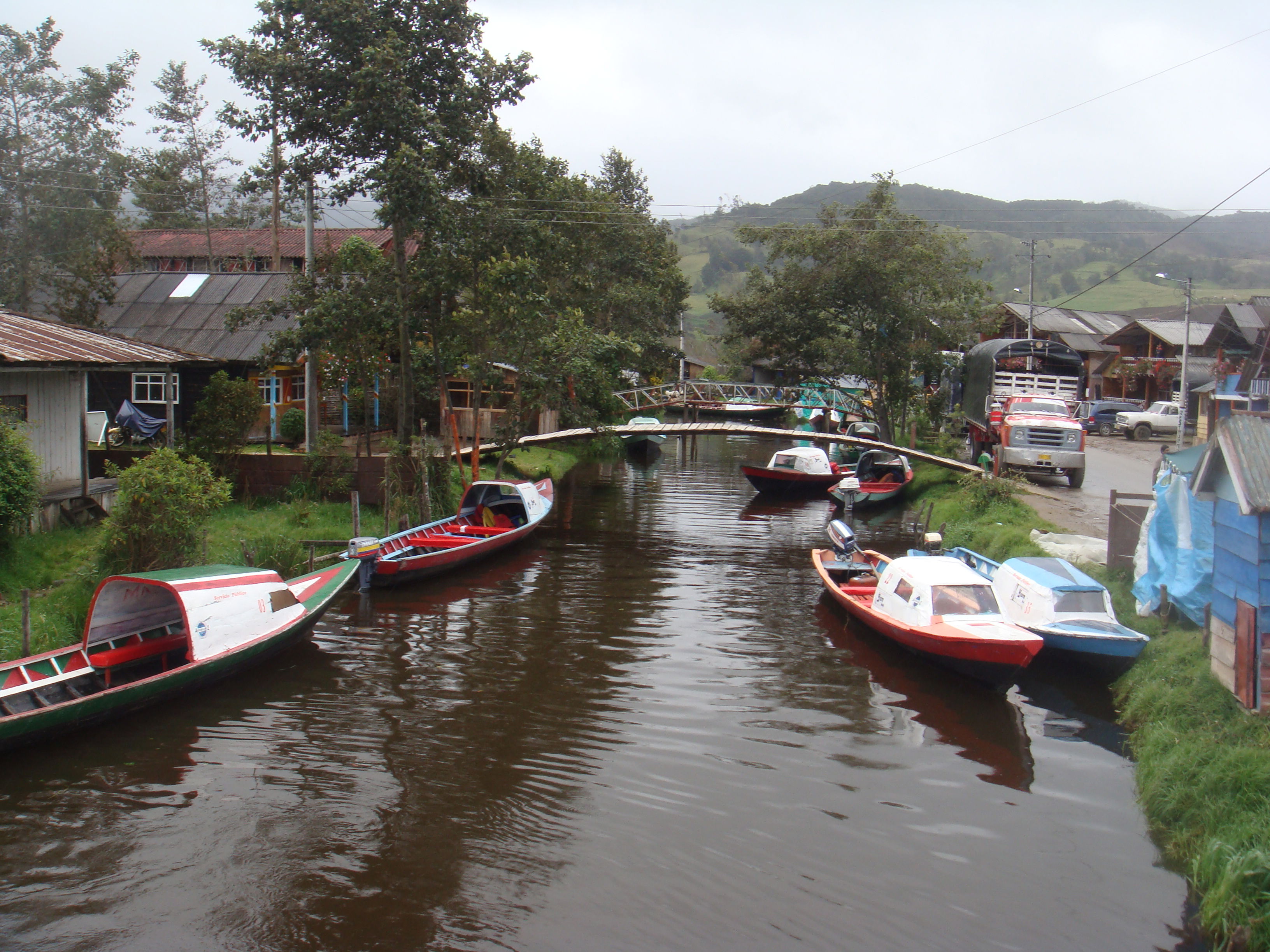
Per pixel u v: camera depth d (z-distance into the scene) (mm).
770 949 6871
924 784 9734
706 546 22062
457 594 17078
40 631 11703
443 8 19359
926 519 22547
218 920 7105
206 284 29578
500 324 22078
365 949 6793
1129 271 156000
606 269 40906
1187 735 9641
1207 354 39500
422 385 27344
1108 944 7031
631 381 45188
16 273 30797
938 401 38750
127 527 13539
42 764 9773
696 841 8438
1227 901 6996
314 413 21797
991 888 7773
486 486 21359
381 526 19484
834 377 35906
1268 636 9094
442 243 20000
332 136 19312
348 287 20312
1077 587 12867
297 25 19141
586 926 7121
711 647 14234
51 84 32188
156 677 10891
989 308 38812
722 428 29297
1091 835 8695
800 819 8914
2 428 13367
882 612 14227
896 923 7254
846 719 11492
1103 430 39062
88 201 31812
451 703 11688
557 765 9969
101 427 22391
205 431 19859
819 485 29422
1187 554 12234
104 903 7312
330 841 8297
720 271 174500
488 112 20859
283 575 16250
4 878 7645
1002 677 12031
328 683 12328
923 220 34562
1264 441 9195
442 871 7848
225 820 8664
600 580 18406
